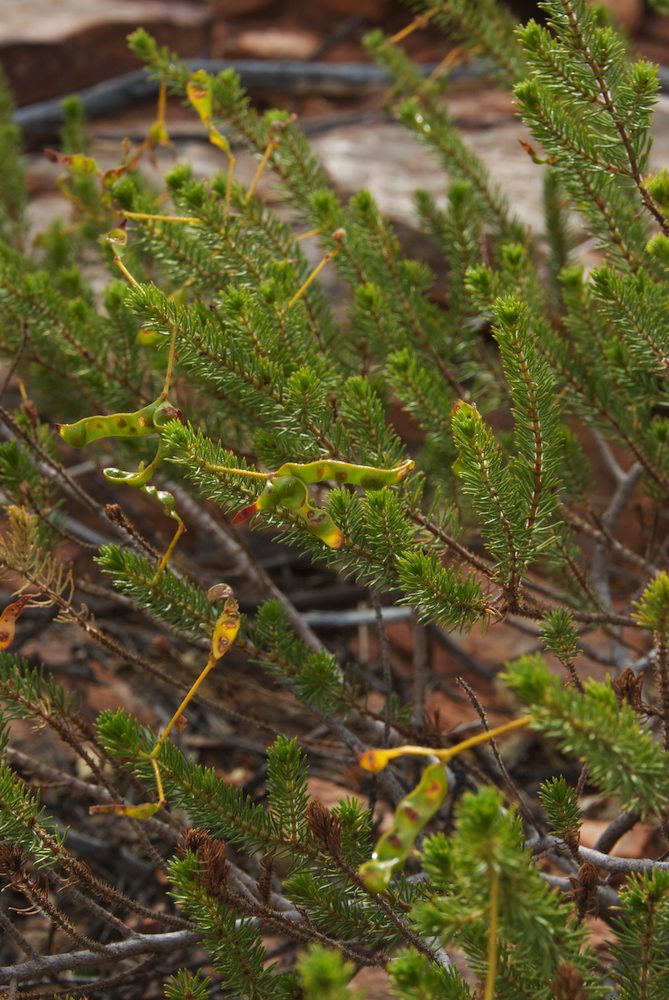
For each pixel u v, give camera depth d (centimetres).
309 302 100
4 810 88
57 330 101
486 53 112
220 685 113
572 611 96
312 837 89
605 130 92
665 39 196
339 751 106
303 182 106
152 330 92
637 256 96
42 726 92
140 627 121
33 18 208
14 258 109
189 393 102
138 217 96
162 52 106
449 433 97
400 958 82
